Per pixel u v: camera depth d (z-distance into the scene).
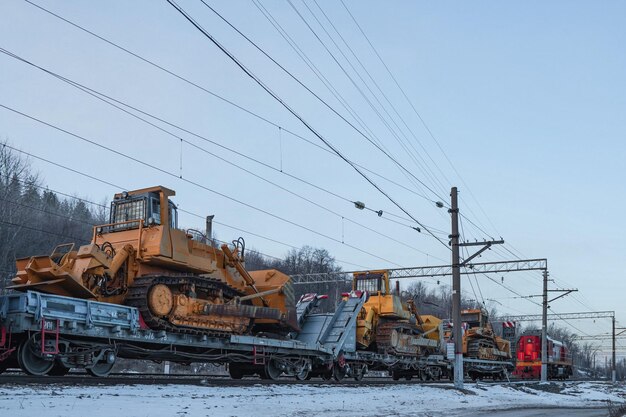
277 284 26.55
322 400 19.11
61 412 11.91
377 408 19.45
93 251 19.16
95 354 19.03
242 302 25.28
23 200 53.06
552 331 124.38
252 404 16.38
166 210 22.11
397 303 33.69
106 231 22.22
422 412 20.02
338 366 28.91
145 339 20.06
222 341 22.84
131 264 20.77
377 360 31.52
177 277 21.19
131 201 22.09
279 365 25.62
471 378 47.03
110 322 18.89
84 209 73.94
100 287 19.55
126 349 19.86
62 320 17.61
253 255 83.38
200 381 21.08
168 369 36.66
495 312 97.00
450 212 32.59
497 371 47.66
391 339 32.50
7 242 47.94
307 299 30.20
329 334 28.95
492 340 47.34
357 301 30.20
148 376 23.86
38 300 17.17
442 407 22.59
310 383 24.27
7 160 52.47
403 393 24.45
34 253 51.72
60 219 60.12
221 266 24.86
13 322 16.94
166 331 20.73
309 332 29.05
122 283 20.36
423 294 92.94
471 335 44.78
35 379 15.91
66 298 17.89
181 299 21.20
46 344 17.48
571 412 23.78
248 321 23.94
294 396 19.05
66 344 17.94
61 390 14.58
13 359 18.48
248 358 24.42
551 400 31.45
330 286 74.50
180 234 21.98
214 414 14.21
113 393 15.12
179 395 16.34
